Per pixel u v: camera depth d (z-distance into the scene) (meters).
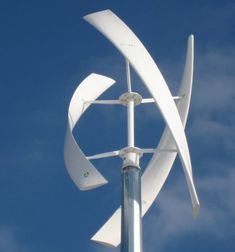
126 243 20.92
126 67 24.30
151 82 22.12
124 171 22.39
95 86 24.67
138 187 22.03
